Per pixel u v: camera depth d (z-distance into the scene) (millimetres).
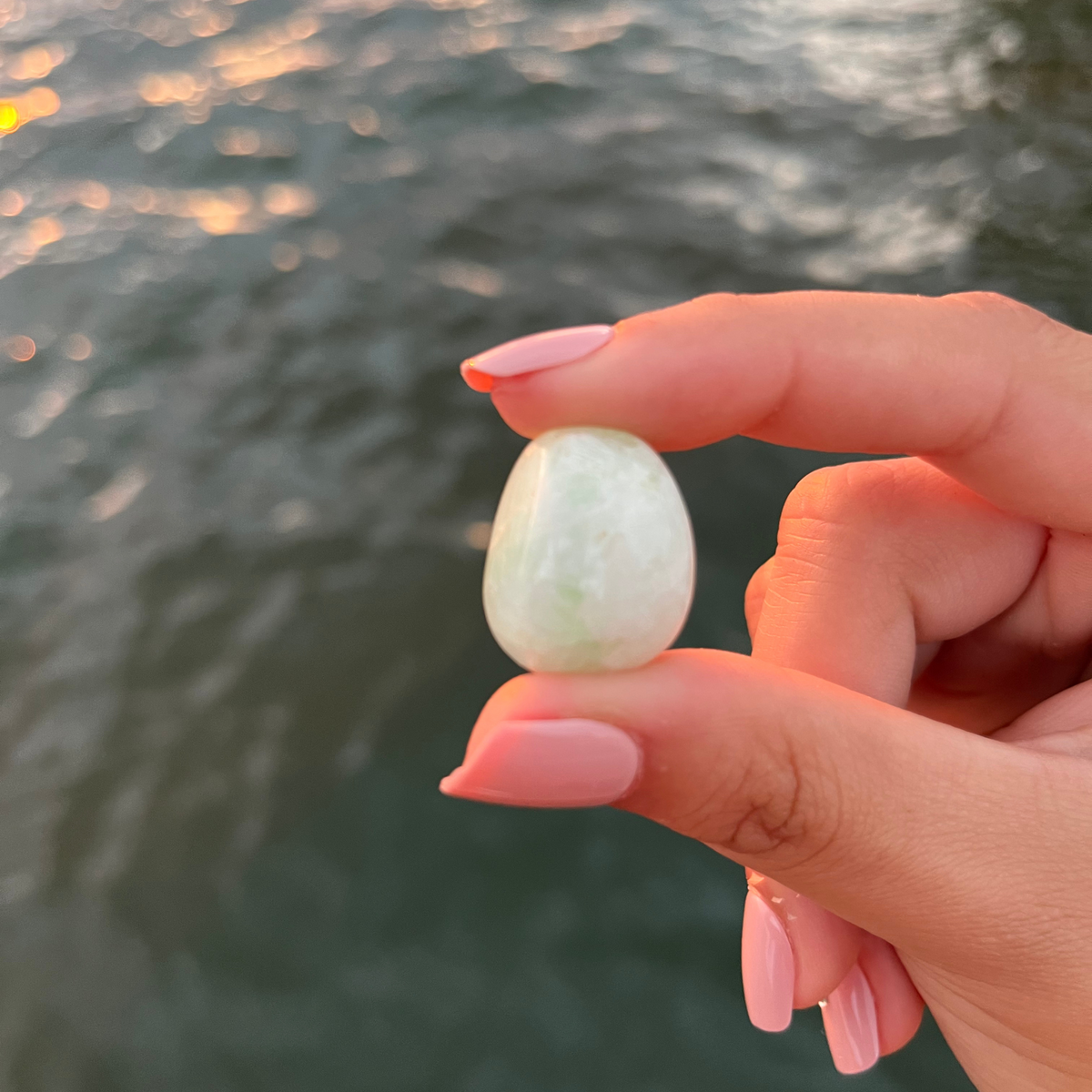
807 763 115
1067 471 138
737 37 824
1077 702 135
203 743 351
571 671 111
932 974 138
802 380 133
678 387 126
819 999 142
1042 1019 124
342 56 827
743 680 114
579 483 110
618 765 110
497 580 112
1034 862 117
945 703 171
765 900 145
